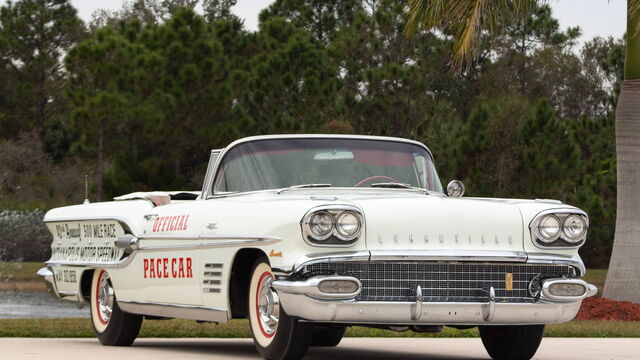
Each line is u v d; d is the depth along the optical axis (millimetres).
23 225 44281
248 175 10836
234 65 44312
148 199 11945
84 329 14141
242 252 9797
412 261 9031
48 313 22734
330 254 8875
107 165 57531
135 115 38500
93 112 38031
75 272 12984
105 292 12414
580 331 15078
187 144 41625
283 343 9250
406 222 9117
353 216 8945
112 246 12164
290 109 45656
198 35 40750
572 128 45906
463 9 21250
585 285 9430
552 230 9445
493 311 9148
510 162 37344
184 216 10758
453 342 13203
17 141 66562
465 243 9227
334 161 10898
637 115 23062
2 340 12680
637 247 22906
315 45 52656
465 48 21125
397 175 11008
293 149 10930
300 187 10383
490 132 37656
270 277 9445
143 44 41562
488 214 9406
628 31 22906
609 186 36031
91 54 39188
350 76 53281
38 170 62500
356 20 53000
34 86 72688
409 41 51594
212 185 11141
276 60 45156
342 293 8758
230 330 13992
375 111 45812
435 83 68938
